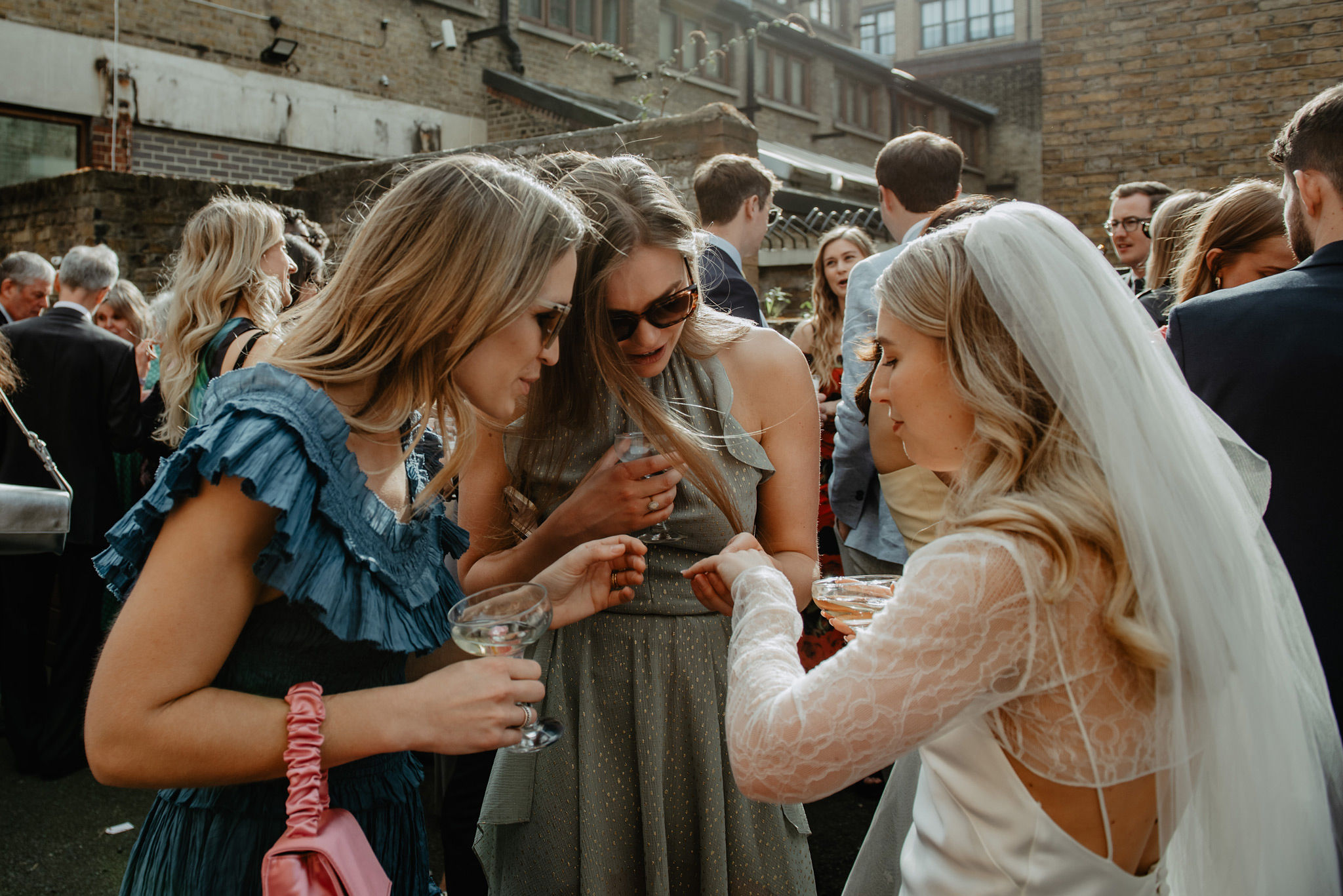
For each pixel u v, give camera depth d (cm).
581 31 1328
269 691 116
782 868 162
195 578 103
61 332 375
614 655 162
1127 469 100
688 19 1454
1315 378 161
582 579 153
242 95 1008
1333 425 160
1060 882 104
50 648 471
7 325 379
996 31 2225
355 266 118
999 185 2139
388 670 129
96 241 683
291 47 1016
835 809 334
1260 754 105
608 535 156
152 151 962
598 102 1230
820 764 102
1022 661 100
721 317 176
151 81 950
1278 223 240
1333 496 158
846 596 146
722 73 1496
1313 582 158
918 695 99
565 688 164
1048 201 672
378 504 120
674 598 162
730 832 160
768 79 1562
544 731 142
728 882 159
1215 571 104
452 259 114
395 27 1118
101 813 331
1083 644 100
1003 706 105
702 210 362
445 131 1170
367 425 119
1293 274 177
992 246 107
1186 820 112
